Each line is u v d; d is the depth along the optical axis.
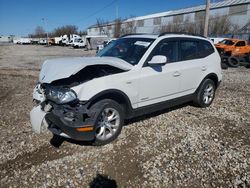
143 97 4.43
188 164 3.52
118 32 60.19
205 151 3.88
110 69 4.05
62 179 3.15
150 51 4.54
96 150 3.83
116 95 4.02
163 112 5.57
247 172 3.36
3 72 11.60
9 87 8.11
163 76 4.68
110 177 3.21
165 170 3.37
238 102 6.64
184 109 5.84
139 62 4.38
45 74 3.97
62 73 3.67
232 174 3.32
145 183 3.10
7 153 3.71
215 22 45.34
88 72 3.94
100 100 3.85
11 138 4.19
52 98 3.66
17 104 6.10
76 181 3.12
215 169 3.42
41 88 3.98
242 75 11.73
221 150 3.93
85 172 3.29
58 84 3.77
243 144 4.16
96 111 3.71
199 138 4.32
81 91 3.61
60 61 4.20
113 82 3.92
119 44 5.09
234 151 3.90
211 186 3.08
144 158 3.64
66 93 3.55
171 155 3.74
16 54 26.61
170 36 5.01
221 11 47.75
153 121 5.00
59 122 3.55
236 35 40.69
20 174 3.23
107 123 3.96
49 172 3.28
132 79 4.16
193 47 5.52
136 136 4.32
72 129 3.52
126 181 3.14
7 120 5.00
